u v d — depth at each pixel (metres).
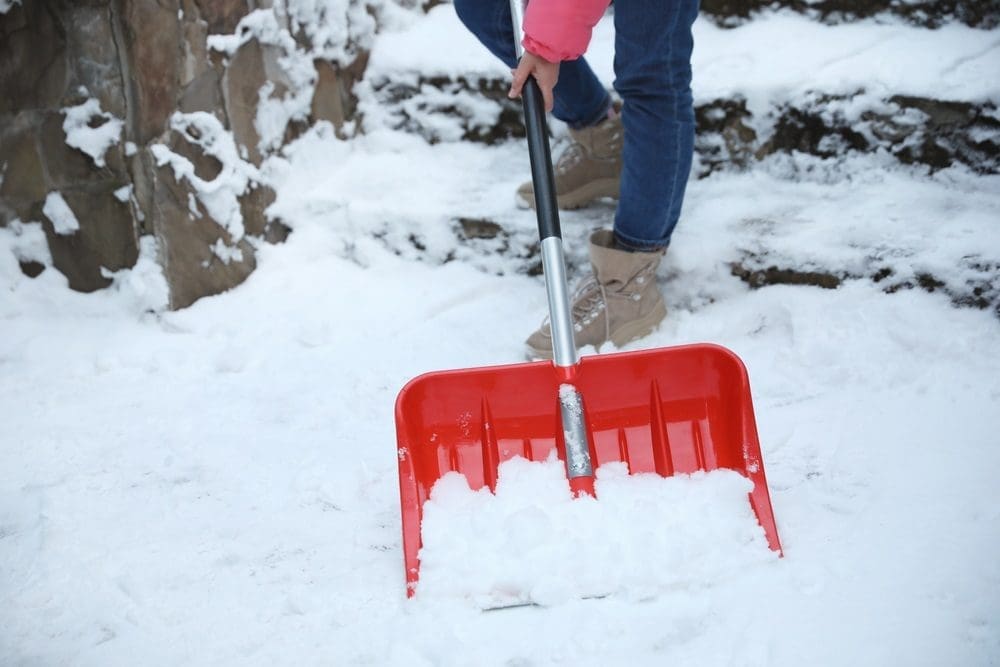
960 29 2.55
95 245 2.47
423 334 2.33
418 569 1.50
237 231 2.52
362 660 1.38
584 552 1.47
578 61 2.24
